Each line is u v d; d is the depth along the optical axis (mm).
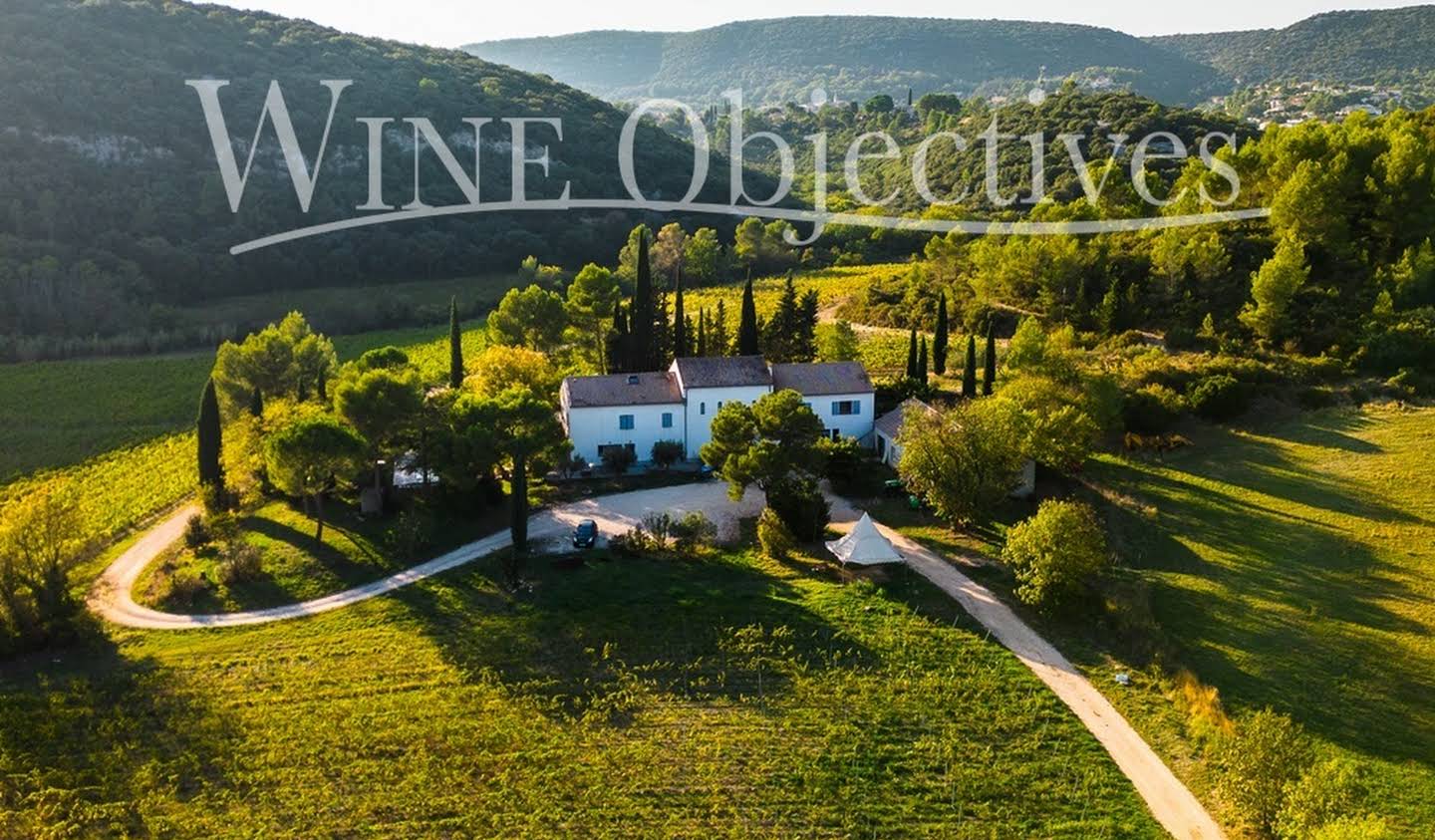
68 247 141875
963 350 103438
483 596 60406
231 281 153500
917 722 48062
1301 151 111438
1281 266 92250
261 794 43688
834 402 83312
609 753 46031
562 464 77250
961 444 66750
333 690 51344
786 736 47188
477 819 42219
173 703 50281
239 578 63344
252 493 75438
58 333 132500
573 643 55094
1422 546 63000
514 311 103625
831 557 64250
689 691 50812
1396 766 43562
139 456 92875
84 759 46219
